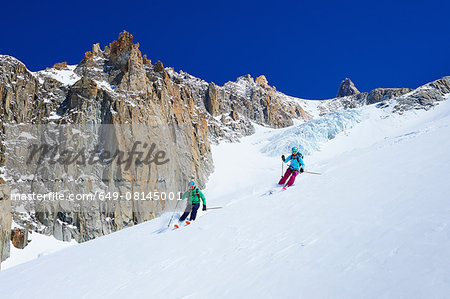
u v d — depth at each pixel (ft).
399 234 17.01
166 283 18.79
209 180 210.18
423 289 11.48
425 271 12.66
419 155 38.14
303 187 36.09
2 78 147.84
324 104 528.22
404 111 281.95
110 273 23.89
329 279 14.12
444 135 48.21
